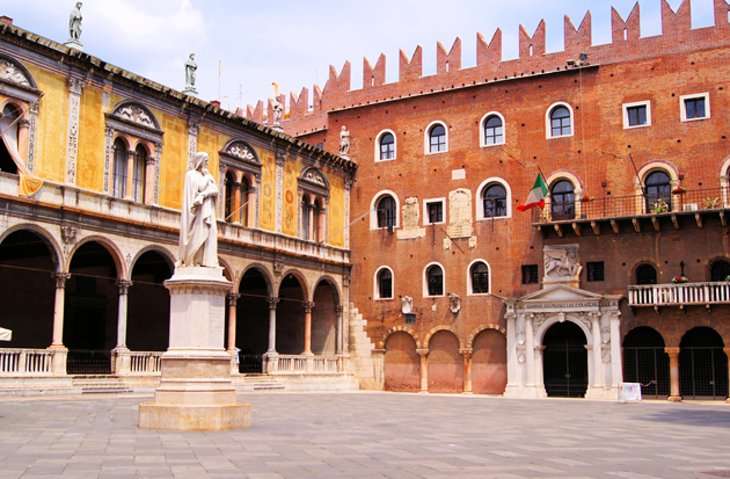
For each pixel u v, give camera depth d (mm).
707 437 19969
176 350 18781
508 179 47938
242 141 44719
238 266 43688
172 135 40344
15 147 33125
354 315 51875
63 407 26359
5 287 40031
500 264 47500
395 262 50906
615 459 14891
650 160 44281
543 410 31562
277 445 15906
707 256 42094
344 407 30844
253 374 44062
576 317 44094
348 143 53656
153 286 47062
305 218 49781
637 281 43938
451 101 50375
